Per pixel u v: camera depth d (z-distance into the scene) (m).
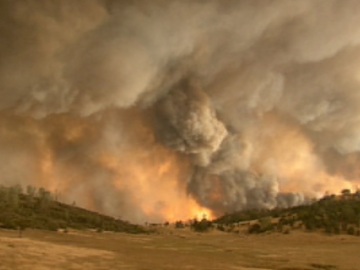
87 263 48.72
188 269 51.06
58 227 133.38
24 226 113.75
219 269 53.41
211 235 176.00
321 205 198.75
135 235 146.38
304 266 65.06
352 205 189.12
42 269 41.34
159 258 62.25
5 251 48.53
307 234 154.25
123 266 48.94
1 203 157.25
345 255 89.12
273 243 128.75
